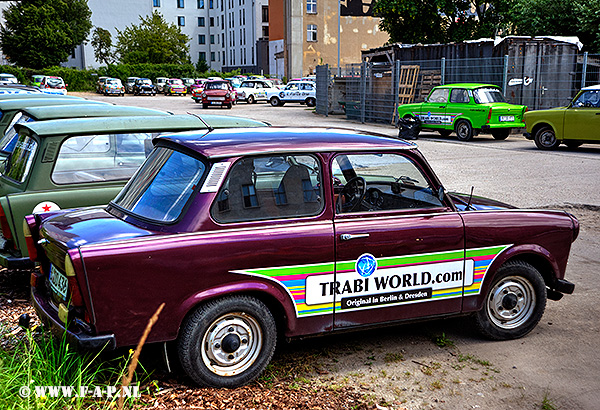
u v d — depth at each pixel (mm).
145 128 5969
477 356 4336
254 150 3709
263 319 3672
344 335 4668
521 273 4543
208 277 3480
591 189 10633
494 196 9953
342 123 25984
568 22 23719
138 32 80750
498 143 18328
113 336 3299
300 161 3844
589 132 15266
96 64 94375
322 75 31469
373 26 58312
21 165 5543
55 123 5684
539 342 4621
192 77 74125
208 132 4172
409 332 4770
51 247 3555
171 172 3799
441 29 30750
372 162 4066
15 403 3088
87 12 80250
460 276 4250
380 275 3971
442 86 19562
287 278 3695
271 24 76312
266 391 3670
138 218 3662
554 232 4566
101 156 5684
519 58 20547
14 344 4051
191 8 103250
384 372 4012
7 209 5105
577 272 6453
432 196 4254
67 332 3373
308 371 4008
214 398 3525
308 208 3812
